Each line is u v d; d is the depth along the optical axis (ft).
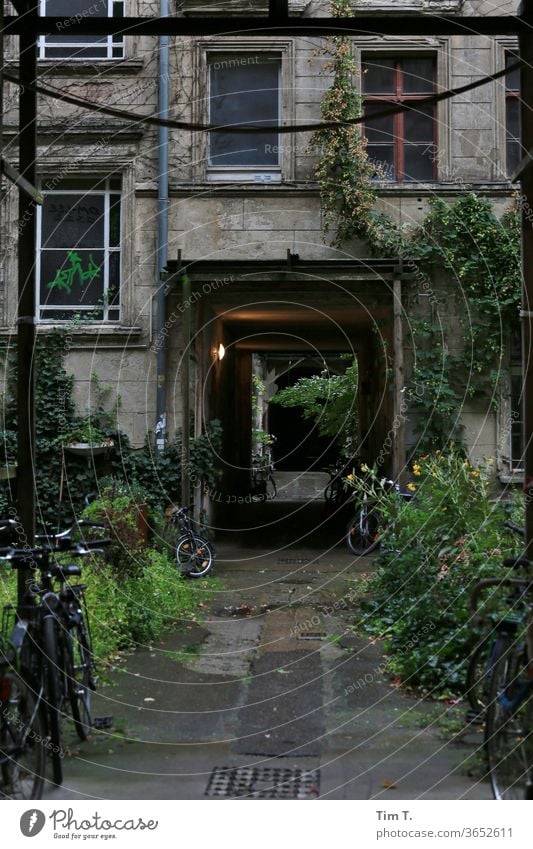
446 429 37.96
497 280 37.93
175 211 38.78
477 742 14.89
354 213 37.37
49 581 14.35
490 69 38.70
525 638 12.75
